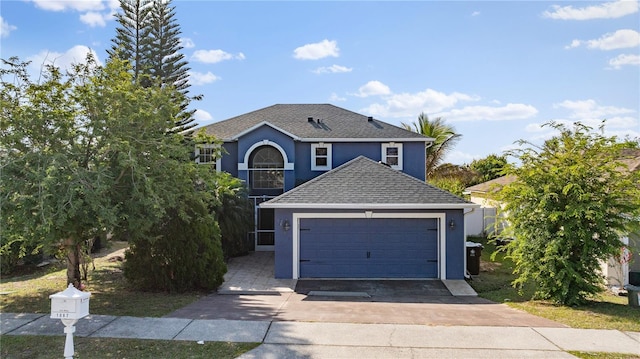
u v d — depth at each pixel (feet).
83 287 37.42
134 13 88.89
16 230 28.09
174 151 35.27
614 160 35.76
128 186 32.68
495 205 45.78
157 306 33.30
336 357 22.40
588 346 24.14
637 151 50.98
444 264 47.75
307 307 34.17
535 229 36.22
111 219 28.04
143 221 32.32
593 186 34.99
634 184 34.40
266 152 68.59
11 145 29.22
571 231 34.12
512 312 32.60
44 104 32.63
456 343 24.58
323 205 47.03
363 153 70.28
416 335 25.98
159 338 25.18
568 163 35.91
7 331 26.27
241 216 59.36
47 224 25.08
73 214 26.78
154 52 88.94
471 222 82.33
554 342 24.80
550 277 35.53
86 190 27.37
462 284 45.19
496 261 59.41
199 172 37.58
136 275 39.45
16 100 32.19
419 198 47.60
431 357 22.47
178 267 39.37
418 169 70.59
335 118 77.92
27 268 51.96
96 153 32.73
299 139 67.87
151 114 33.73
